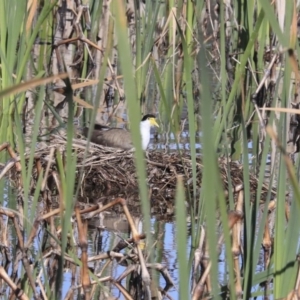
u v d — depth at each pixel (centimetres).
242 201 727
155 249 1105
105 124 1947
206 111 431
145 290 768
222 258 1002
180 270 474
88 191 1466
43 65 2128
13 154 920
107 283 922
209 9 1455
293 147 1376
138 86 1634
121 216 1293
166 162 1488
